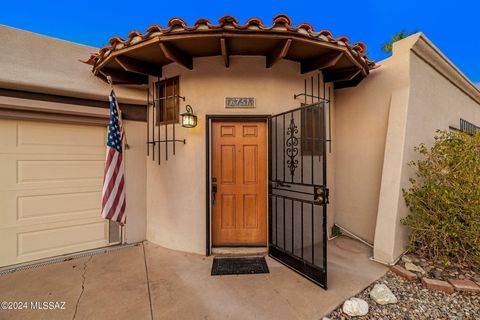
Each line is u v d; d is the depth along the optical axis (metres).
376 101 3.19
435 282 2.11
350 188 3.51
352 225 3.48
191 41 2.40
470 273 2.29
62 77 2.69
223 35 2.21
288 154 2.65
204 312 1.78
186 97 2.91
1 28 2.38
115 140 2.33
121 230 3.21
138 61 2.83
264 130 2.95
